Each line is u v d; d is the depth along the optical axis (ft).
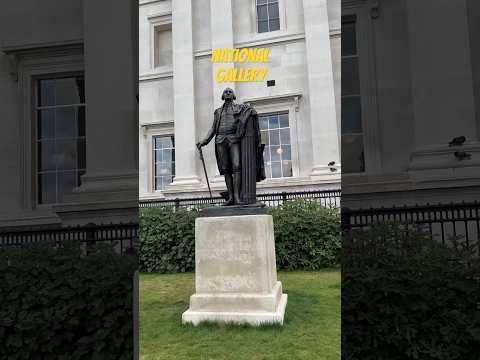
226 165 20.33
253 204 19.16
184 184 44.83
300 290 22.25
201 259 17.99
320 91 43.45
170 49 53.06
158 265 31.68
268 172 46.52
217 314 16.90
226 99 20.90
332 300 19.75
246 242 17.74
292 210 31.24
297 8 45.78
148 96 50.70
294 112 45.19
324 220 29.89
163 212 33.24
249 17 47.21
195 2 48.49
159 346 14.40
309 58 44.04
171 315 18.30
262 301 17.06
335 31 44.24
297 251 29.60
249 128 20.39
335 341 14.20
